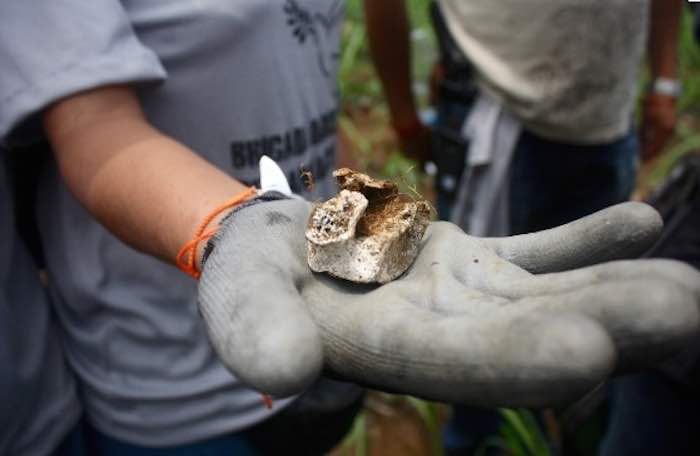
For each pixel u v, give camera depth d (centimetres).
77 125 40
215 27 45
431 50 170
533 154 72
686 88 158
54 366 48
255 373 28
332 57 55
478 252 35
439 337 28
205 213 37
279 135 50
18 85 40
